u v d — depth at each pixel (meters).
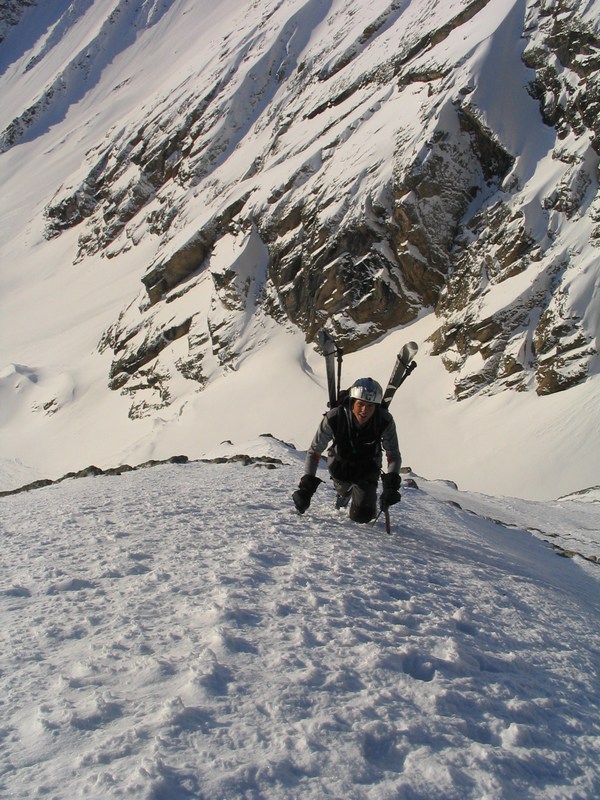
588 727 2.48
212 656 2.42
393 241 58.38
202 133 117.94
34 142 178.38
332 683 2.36
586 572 6.71
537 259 51.06
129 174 128.50
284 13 128.25
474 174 57.69
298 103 100.88
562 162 53.78
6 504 5.83
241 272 68.50
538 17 61.41
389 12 104.12
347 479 4.92
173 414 64.06
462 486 42.78
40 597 3.07
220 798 1.68
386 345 57.56
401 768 1.94
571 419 42.94
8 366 85.88
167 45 183.62
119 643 2.54
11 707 2.06
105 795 1.63
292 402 56.97
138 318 79.06
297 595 3.21
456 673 2.66
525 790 1.95
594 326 45.59
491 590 4.02
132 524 4.54
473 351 50.84
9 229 148.62
